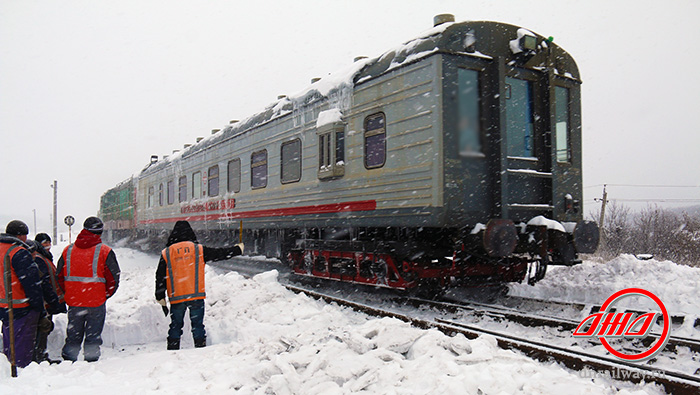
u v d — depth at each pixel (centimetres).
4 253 424
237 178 1127
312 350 349
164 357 439
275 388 302
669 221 2048
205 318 616
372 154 713
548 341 497
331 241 838
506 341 431
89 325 474
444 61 620
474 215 629
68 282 471
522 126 687
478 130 636
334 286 934
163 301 514
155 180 1792
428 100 623
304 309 584
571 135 730
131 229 2239
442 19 656
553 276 885
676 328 527
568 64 729
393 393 283
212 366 384
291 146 916
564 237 659
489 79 651
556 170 690
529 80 694
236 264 1384
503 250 599
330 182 802
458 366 306
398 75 670
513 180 670
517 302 706
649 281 758
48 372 388
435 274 688
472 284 723
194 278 514
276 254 1041
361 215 732
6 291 403
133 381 364
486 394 272
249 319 589
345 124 767
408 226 650
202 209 1323
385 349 344
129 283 852
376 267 753
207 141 1310
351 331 387
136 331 591
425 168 624
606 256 1623
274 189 967
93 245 479
